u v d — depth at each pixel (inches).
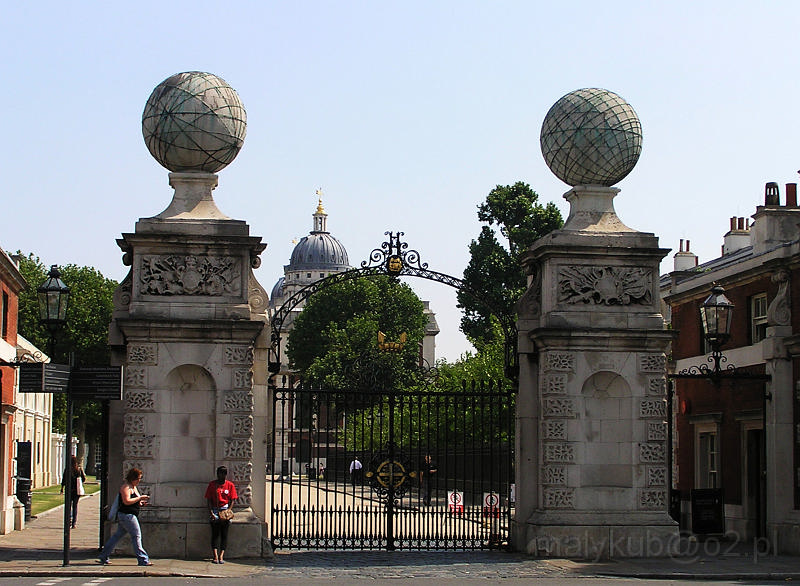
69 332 3152.1
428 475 1137.4
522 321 1115.9
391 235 1120.8
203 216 1061.1
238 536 1019.9
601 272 1099.3
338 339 3063.5
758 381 1310.3
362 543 1110.4
